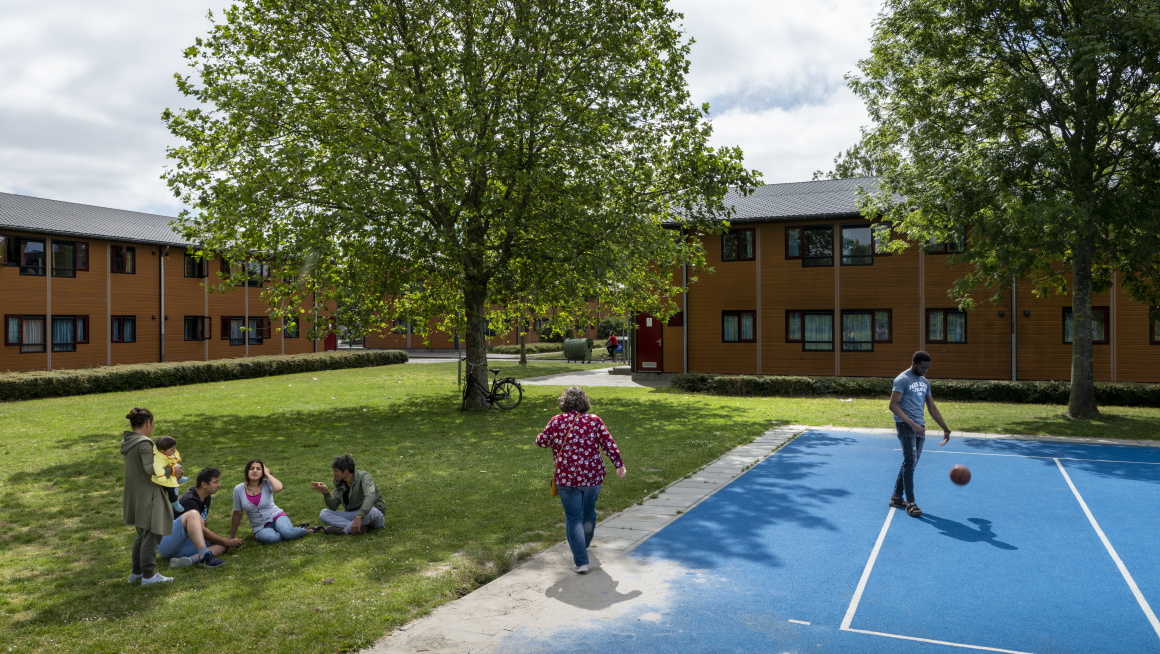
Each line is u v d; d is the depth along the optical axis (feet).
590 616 17.38
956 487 31.78
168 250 116.57
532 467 36.50
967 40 54.54
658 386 84.07
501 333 78.07
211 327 123.65
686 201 61.82
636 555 22.22
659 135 62.28
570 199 55.42
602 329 209.77
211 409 62.28
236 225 56.34
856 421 53.52
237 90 54.03
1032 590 19.21
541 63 56.08
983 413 57.11
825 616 17.44
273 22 57.72
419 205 58.85
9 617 17.33
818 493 30.73
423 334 67.67
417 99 53.36
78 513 27.71
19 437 45.83
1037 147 48.78
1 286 95.35
